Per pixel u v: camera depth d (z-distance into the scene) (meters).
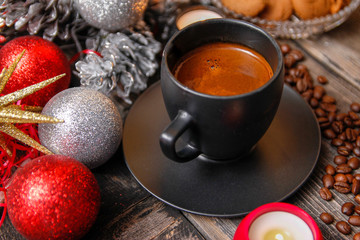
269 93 0.33
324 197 0.38
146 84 0.44
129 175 0.40
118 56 0.42
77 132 0.37
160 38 0.49
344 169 0.39
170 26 0.49
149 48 0.44
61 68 0.42
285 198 0.36
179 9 0.51
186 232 0.37
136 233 0.37
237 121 0.33
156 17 0.49
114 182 0.40
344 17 0.48
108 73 0.41
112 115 0.38
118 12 0.42
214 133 0.34
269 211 0.34
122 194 0.39
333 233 0.36
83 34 0.48
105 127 0.37
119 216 0.38
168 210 0.38
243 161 0.38
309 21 0.47
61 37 0.46
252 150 0.39
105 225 0.37
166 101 0.35
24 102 0.40
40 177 0.34
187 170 0.38
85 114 0.37
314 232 0.32
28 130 0.42
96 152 0.38
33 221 0.33
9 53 0.40
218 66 0.38
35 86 0.36
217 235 0.36
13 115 0.34
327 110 0.43
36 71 0.40
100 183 0.40
